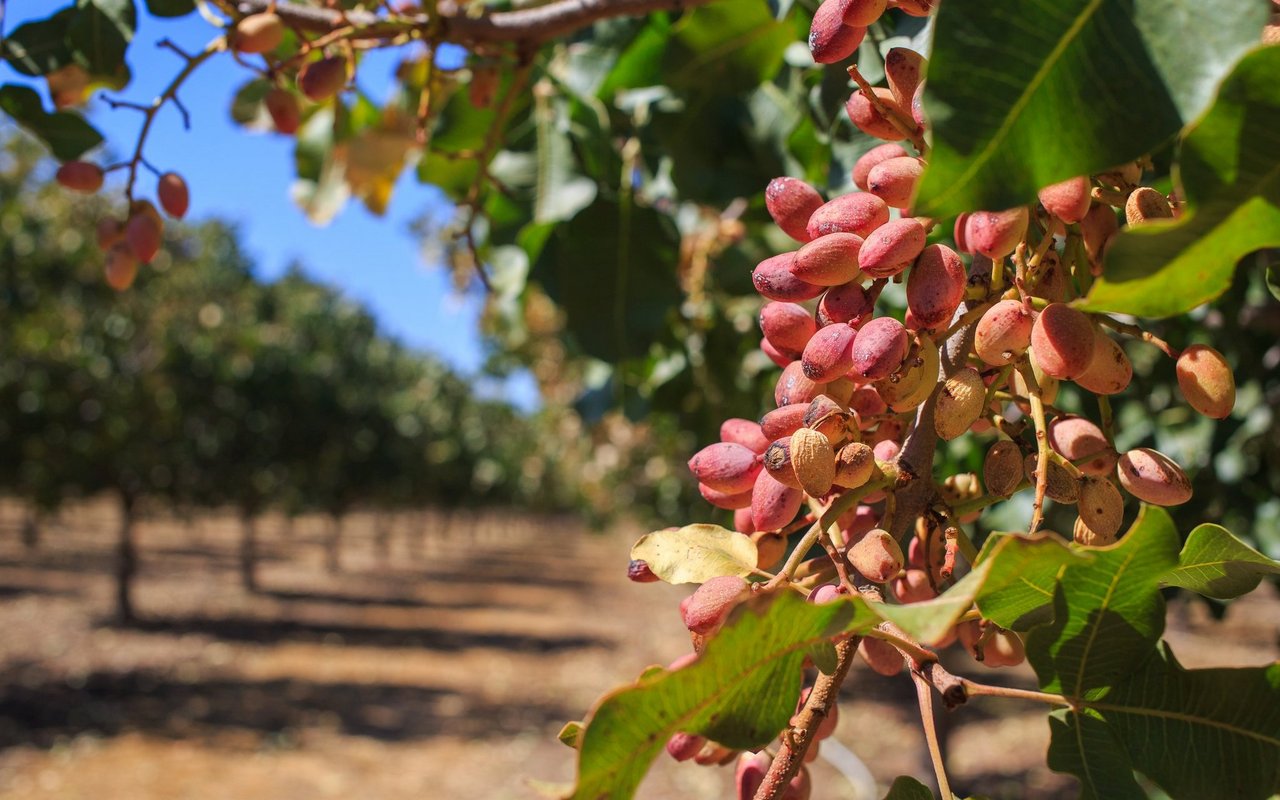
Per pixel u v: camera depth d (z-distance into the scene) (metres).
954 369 0.36
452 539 19.64
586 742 0.27
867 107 0.38
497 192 1.02
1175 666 0.34
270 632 6.79
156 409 6.84
